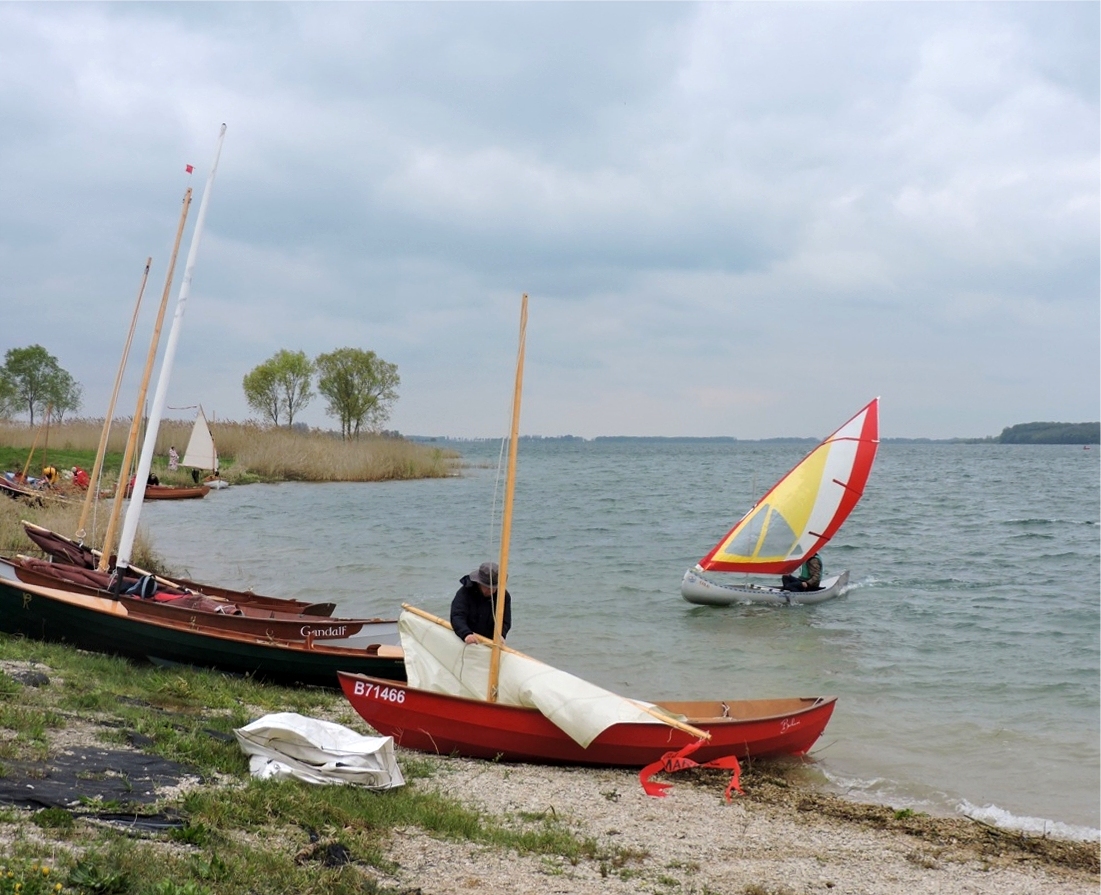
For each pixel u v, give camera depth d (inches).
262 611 622.2
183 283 591.2
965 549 1289.4
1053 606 861.2
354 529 1416.1
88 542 895.7
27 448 1941.4
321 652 510.9
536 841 303.6
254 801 279.7
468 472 2962.6
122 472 650.2
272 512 1638.8
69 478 1529.3
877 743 475.5
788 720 439.5
